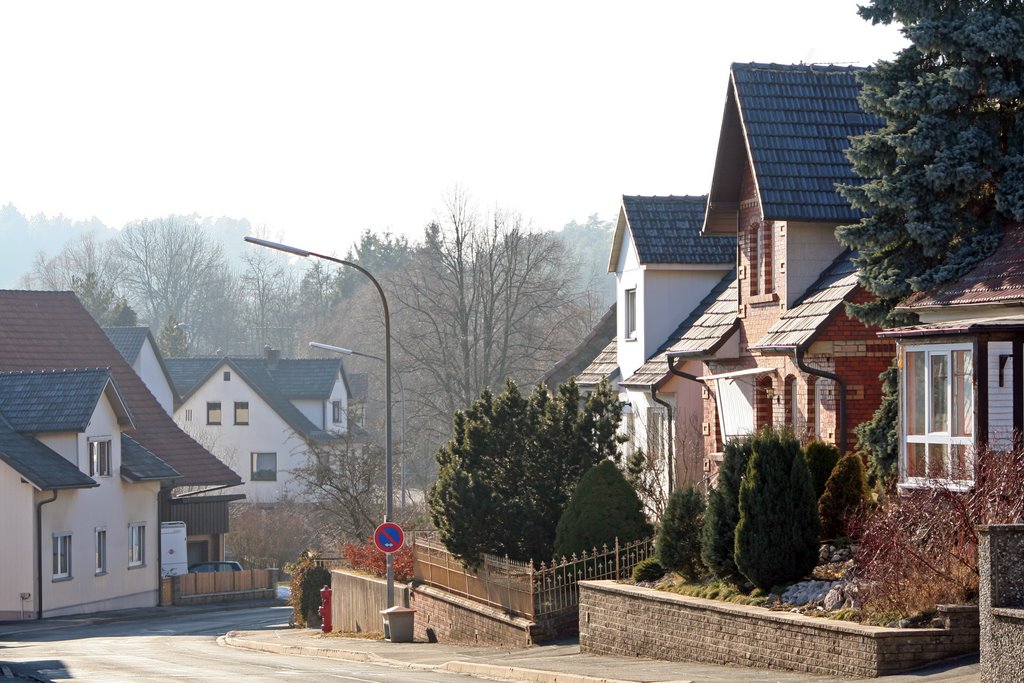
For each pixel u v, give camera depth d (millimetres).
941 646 22719
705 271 53906
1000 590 19531
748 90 42062
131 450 80000
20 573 68938
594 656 32031
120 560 76875
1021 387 27375
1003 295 29391
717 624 27312
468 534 40406
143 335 114562
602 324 68375
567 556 37156
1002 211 32688
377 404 129125
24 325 87562
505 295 99438
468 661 33281
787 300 40719
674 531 31219
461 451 42000
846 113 42125
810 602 25812
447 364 97250
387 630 46531
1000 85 32312
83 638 58281
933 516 23891
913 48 33906
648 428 52062
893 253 34094
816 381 38750
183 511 86250
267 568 97438
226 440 132750
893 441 32812
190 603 81750
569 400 41906
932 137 32625
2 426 71188
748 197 43750
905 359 29641
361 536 68062
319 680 29953
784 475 27547
